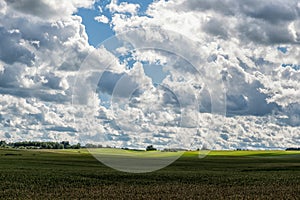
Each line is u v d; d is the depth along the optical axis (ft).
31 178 105.81
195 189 87.35
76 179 105.09
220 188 89.61
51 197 74.43
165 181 104.99
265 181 106.73
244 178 113.60
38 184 95.45
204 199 71.77
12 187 89.61
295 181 107.24
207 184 99.60
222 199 71.61
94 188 88.99
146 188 88.84
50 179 104.42
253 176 120.16
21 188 88.33
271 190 85.40
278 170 151.02
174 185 95.35
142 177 112.47
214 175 120.98
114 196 75.61
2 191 82.58
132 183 100.42
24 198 73.20
